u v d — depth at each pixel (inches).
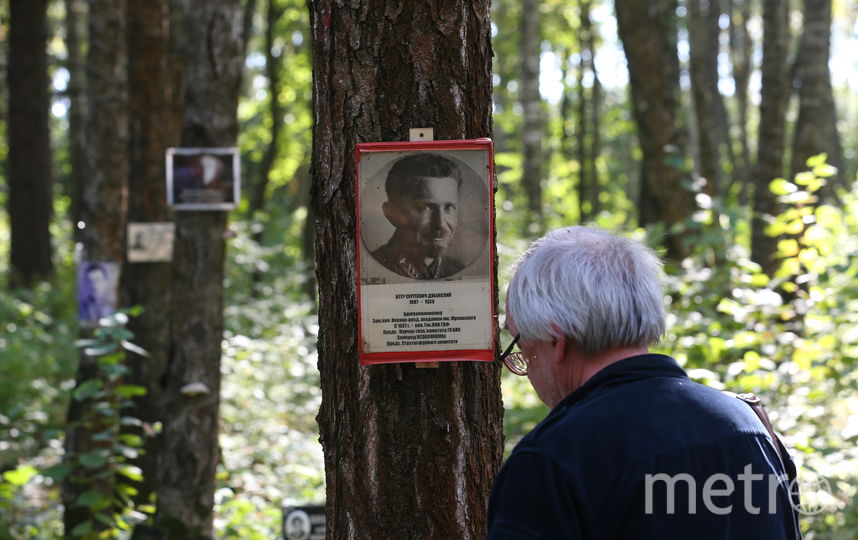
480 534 85.9
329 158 85.8
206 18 201.2
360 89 84.3
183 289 203.2
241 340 339.3
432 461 84.0
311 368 366.9
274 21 628.4
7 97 635.5
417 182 82.0
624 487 64.4
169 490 199.2
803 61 335.6
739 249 229.5
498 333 85.8
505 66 993.5
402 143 82.0
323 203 86.6
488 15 87.3
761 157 340.8
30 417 304.0
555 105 1225.4
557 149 1059.3
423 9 83.8
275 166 850.8
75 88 621.9
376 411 84.4
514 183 784.3
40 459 296.4
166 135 261.3
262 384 336.2
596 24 994.7
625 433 66.2
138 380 245.3
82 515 206.7
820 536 163.6
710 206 228.1
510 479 66.3
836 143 815.7
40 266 627.8
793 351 195.0
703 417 68.7
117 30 251.4
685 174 341.1
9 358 386.9
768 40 342.3
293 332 397.7
